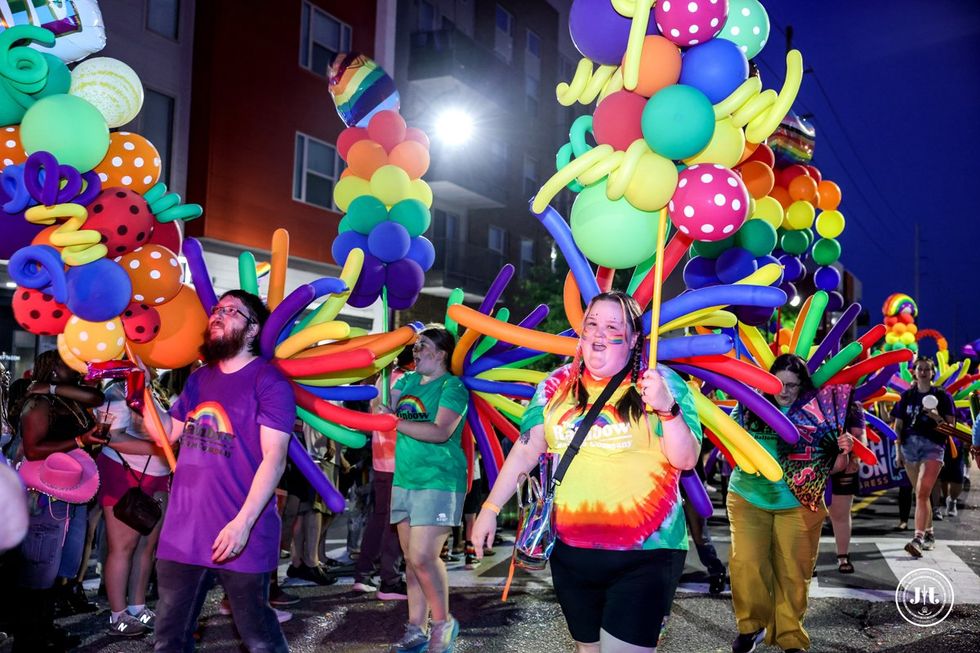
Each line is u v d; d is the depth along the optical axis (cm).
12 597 443
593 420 310
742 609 493
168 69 1505
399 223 554
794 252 636
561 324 2305
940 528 1048
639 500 304
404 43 2331
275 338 401
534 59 2952
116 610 540
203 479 340
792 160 594
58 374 466
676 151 333
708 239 340
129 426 532
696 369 399
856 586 702
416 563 474
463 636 555
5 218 376
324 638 550
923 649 529
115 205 377
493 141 2639
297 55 1698
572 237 379
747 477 496
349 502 830
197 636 547
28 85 362
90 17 380
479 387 509
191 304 422
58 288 368
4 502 153
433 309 2445
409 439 487
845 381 521
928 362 937
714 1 326
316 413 426
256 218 1605
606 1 345
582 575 311
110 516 536
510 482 333
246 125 1584
